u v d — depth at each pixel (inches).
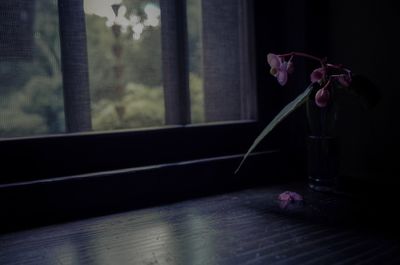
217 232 30.6
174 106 39.8
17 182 33.4
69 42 35.5
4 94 33.8
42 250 28.8
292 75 43.7
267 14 43.3
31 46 34.4
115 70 37.3
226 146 41.7
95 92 36.7
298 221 32.3
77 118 36.1
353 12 41.5
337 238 29.2
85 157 35.7
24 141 33.7
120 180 35.8
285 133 44.6
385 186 39.8
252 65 43.2
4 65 33.7
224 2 41.9
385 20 39.1
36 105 34.7
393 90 38.9
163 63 39.2
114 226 32.4
